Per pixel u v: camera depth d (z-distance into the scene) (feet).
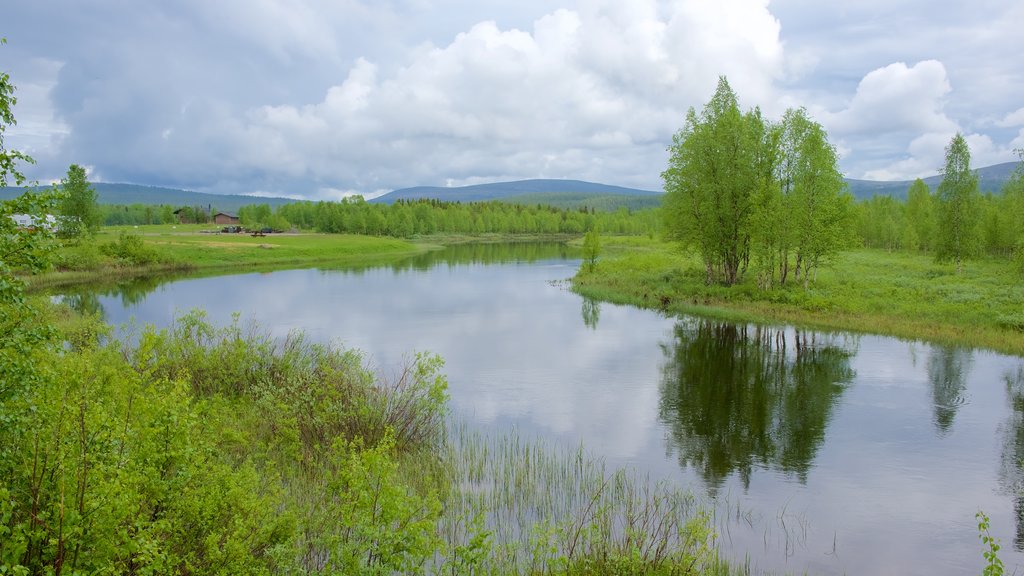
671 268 208.33
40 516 20.42
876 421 64.49
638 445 57.52
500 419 64.49
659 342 105.09
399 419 52.75
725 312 129.70
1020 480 50.16
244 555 24.63
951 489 48.65
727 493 47.47
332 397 52.13
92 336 57.67
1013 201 209.87
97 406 24.43
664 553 35.29
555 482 47.75
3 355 23.35
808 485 49.14
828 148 145.69
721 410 68.23
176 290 175.94
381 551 25.39
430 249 435.94
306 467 44.04
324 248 340.39
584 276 202.69
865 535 41.42
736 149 157.17
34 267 25.84
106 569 20.08
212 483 27.61
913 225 296.71
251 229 446.60
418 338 107.04
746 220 154.51
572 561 32.89
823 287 154.40
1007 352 94.43
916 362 89.20
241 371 59.72
